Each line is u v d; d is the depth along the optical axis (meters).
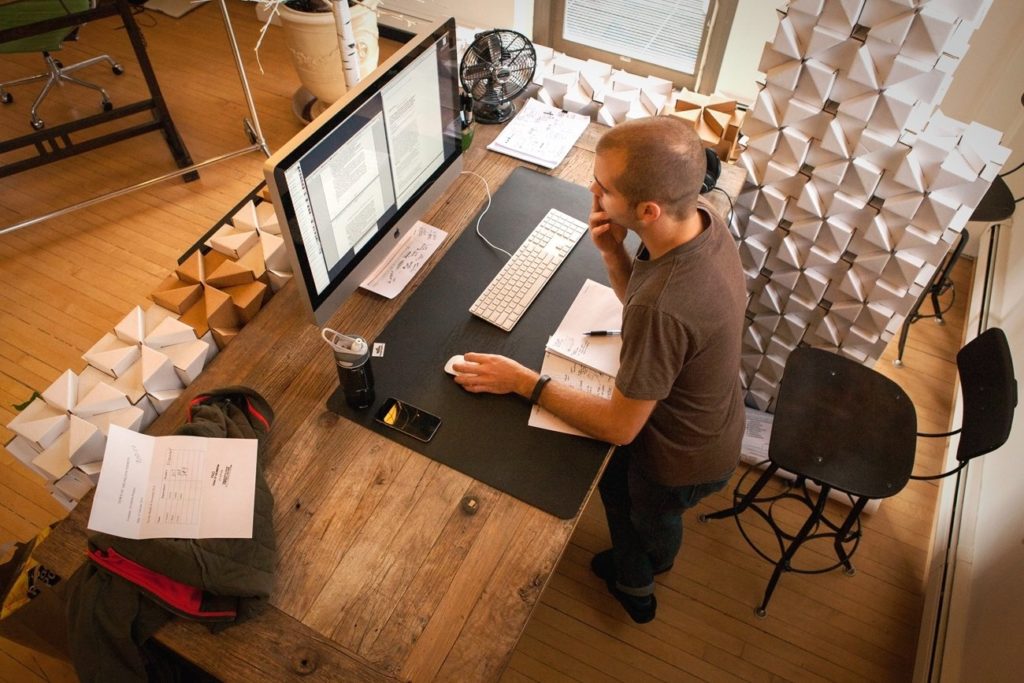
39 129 3.31
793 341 2.50
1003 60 2.39
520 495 1.44
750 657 2.09
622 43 2.96
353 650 1.26
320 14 2.74
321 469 1.48
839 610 2.17
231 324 1.85
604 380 1.60
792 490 2.44
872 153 1.91
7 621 1.49
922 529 2.34
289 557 1.36
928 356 2.74
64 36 2.97
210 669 1.24
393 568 1.35
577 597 2.18
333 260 1.56
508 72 2.16
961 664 1.87
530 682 2.03
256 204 2.06
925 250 2.02
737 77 2.80
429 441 1.51
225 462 1.42
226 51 3.73
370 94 1.47
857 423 1.95
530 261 1.83
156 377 1.66
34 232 2.93
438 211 1.97
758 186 2.18
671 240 1.32
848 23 1.72
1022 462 1.98
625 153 1.23
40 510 2.26
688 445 1.57
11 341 2.60
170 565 1.26
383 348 1.67
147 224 2.98
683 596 2.20
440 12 3.30
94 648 1.25
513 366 1.57
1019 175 2.64
